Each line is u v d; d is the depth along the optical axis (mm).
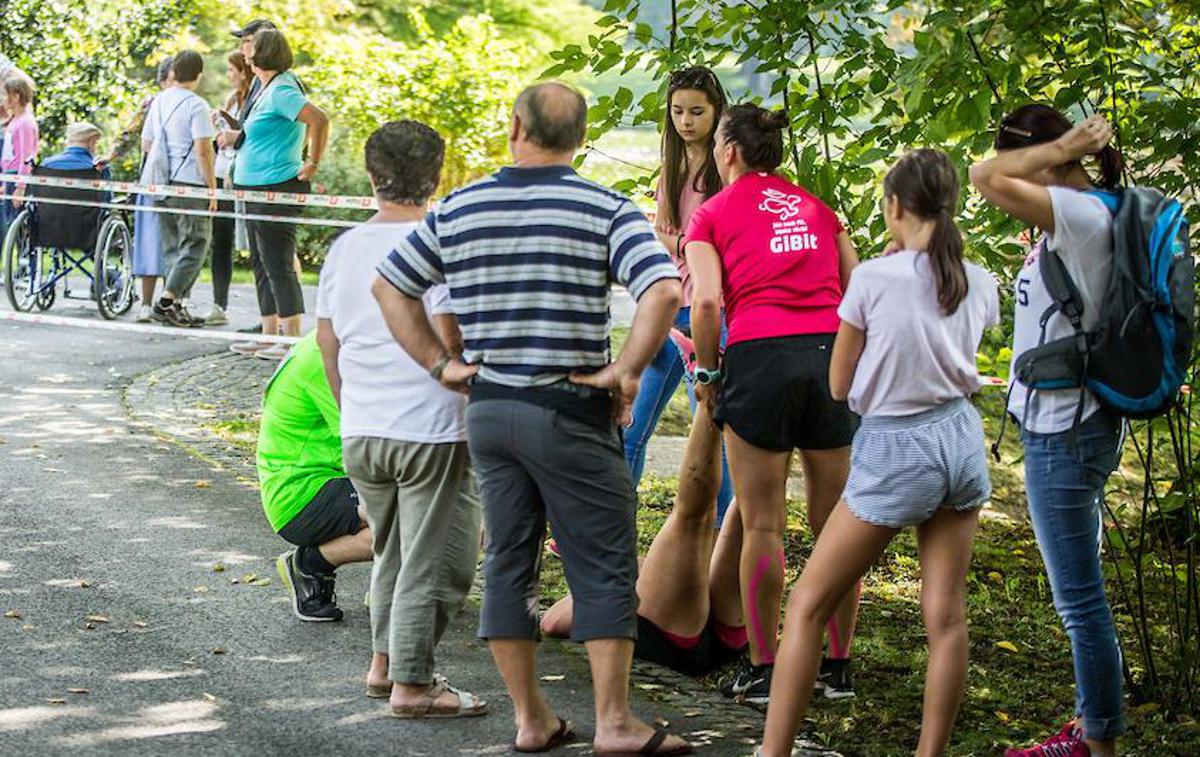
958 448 5844
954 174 5855
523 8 32344
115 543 9000
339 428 7578
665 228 8289
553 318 5988
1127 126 7719
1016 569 10109
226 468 10906
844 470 6840
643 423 8828
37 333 15516
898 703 7254
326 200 14312
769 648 7113
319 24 28578
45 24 22312
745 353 6738
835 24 8688
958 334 5840
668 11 9977
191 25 26281
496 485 6199
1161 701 7480
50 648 7277
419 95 25969
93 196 16094
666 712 6961
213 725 6496
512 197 6016
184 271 16062
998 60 8211
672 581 7488
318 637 7648
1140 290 5855
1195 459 8109
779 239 6770
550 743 6426
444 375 6215
